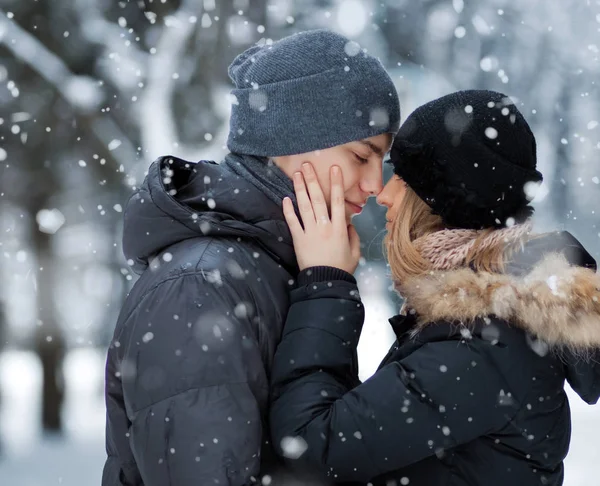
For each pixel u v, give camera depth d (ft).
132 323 7.02
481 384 6.84
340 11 25.72
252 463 6.70
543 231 7.70
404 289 7.62
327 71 7.63
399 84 37.06
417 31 41.81
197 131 33.68
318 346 7.07
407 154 7.63
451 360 6.88
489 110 7.54
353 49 7.84
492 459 7.02
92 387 60.85
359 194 7.91
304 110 7.62
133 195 7.69
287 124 7.63
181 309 6.77
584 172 39.29
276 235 7.51
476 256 7.27
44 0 38.63
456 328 6.99
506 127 7.53
